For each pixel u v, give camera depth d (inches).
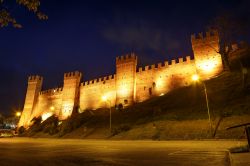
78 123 2345.0
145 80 2677.2
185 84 2368.4
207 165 406.3
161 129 1401.3
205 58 2278.5
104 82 3085.6
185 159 488.7
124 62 2886.3
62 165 468.1
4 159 580.1
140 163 459.2
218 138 1059.3
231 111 1334.9
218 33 2215.8
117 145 984.9
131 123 1798.7
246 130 463.2
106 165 449.4
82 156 614.2
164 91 2495.1
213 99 1647.4
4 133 3061.0
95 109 2967.5
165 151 670.5
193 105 1694.1
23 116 3892.7
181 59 2474.2
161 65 2605.8
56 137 2197.3
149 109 1994.3
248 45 2236.7
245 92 1553.9
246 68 1887.3
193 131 1237.1
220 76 2039.9
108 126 1910.7
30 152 768.3
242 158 387.9
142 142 1122.0
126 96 2723.9
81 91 3314.5
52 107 3627.0
